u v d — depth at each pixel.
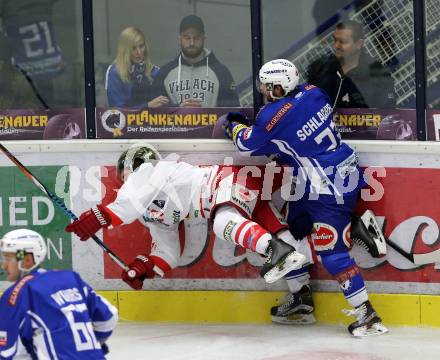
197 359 18.75
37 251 14.40
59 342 13.84
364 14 20.53
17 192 21.44
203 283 21.28
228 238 19.70
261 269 20.27
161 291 21.36
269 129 19.72
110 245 21.41
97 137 21.45
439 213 20.30
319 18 20.72
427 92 20.48
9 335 13.91
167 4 21.02
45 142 21.27
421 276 20.48
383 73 20.61
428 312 20.45
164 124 21.31
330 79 20.88
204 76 21.12
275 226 20.42
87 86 21.27
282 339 19.91
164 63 21.22
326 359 18.55
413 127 20.58
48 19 21.30
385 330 20.02
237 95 21.11
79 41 21.30
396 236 20.52
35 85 21.52
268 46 20.97
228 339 19.97
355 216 20.42
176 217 20.30
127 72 21.27
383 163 20.45
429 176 20.30
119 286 21.45
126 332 20.61
